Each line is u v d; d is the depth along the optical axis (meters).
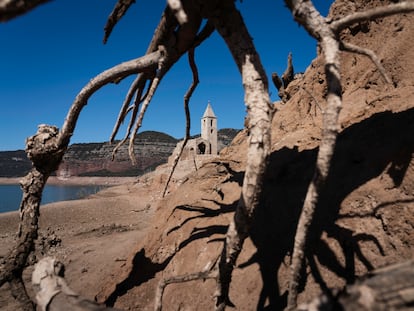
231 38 4.55
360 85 9.02
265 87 4.41
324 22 4.00
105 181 135.00
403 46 7.58
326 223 5.25
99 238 18.12
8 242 18.00
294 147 8.25
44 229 22.77
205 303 5.94
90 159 192.25
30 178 7.35
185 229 8.33
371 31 9.71
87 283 10.42
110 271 11.18
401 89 6.66
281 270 5.29
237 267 6.07
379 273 2.37
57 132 7.45
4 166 195.00
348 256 4.59
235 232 4.41
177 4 2.76
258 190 4.30
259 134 4.23
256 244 6.23
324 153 3.60
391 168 4.98
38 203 7.54
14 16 2.76
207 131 58.31
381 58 8.34
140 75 6.98
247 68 4.43
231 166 10.45
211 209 8.47
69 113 6.78
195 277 4.72
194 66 7.12
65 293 3.99
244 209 4.32
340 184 5.67
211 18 4.68
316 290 4.58
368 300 2.18
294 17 4.23
